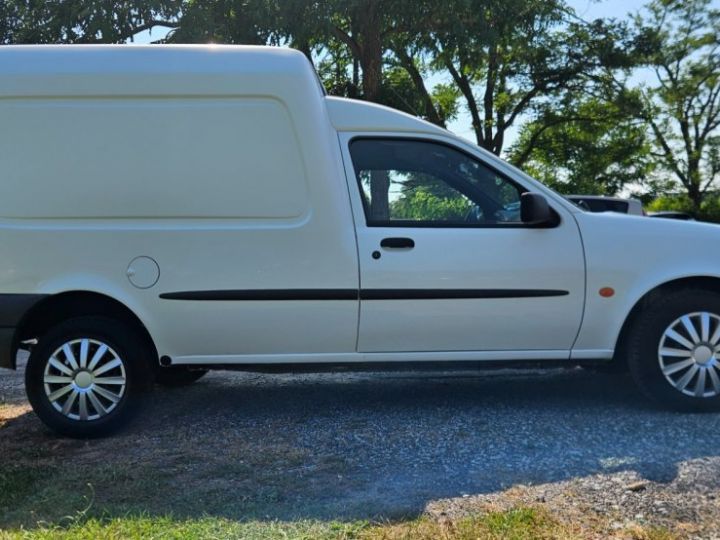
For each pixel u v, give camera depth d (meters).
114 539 3.02
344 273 4.48
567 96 23.02
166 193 4.46
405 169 4.63
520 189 4.67
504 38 14.39
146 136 4.46
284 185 4.48
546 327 4.59
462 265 4.50
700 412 4.57
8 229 4.44
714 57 26.06
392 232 4.51
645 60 22.28
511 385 5.55
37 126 4.45
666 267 4.55
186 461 4.01
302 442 4.28
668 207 27.75
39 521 3.23
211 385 5.86
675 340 4.56
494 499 3.35
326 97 4.75
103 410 4.55
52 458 4.16
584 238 4.57
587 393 5.21
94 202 4.46
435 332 4.56
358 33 14.00
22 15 12.90
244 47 4.57
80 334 4.53
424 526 3.07
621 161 23.94
